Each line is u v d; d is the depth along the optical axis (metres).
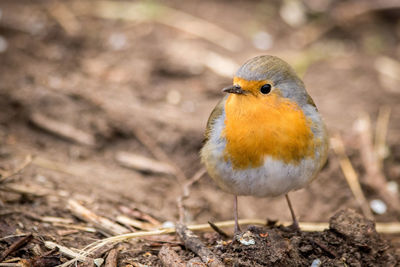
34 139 11.01
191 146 11.32
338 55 14.54
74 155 10.77
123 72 13.12
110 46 14.01
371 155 11.07
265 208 10.45
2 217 7.69
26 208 8.10
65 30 14.19
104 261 7.00
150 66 13.37
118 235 7.65
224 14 15.72
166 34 14.55
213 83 13.01
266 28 15.27
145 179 10.61
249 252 6.71
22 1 15.25
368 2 15.91
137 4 15.60
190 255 7.24
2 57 12.89
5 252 6.77
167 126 11.59
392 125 11.95
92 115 11.70
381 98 12.88
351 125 11.86
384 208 10.28
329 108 12.45
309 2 16.06
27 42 13.55
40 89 11.96
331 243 7.22
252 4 16.31
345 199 10.49
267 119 6.83
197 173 11.00
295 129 6.90
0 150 9.95
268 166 6.98
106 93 12.30
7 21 14.05
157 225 8.55
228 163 7.18
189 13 15.58
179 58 13.62
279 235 6.96
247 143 6.92
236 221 8.01
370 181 10.68
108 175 10.31
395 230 9.56
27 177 9.12
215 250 7.18
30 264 6.59
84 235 7.72
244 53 14.09
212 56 13.81
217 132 7.28
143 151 11.27
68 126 11.38
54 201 8.48
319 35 15.29
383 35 15.36
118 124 11.55
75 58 13.45
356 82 13.48
